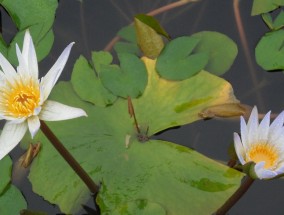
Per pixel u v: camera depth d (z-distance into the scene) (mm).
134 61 1396
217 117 1371
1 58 1256
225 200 1298
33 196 1336
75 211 1309
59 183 1320
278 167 1258
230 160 1334
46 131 1262
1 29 1470
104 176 1319
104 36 1473
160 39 1425
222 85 1380
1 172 1325
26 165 1339
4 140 1237
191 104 1372
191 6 1486
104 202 1300
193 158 1330
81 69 1392
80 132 1355
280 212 1322
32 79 1254
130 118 1362
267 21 1443
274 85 1419
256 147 1270
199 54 1399
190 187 1308
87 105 1372
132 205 1287
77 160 1332
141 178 1316
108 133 1353
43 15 1443
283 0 1447
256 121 1264
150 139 1350
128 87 1381
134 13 1495
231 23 1468
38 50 1421
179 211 1289
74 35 1474
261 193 1334
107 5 1497
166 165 1325
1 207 1305
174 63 1396
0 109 1249
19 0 1447
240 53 1444
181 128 1375
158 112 1369
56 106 1238
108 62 1402
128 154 1334
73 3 1497
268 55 1409
